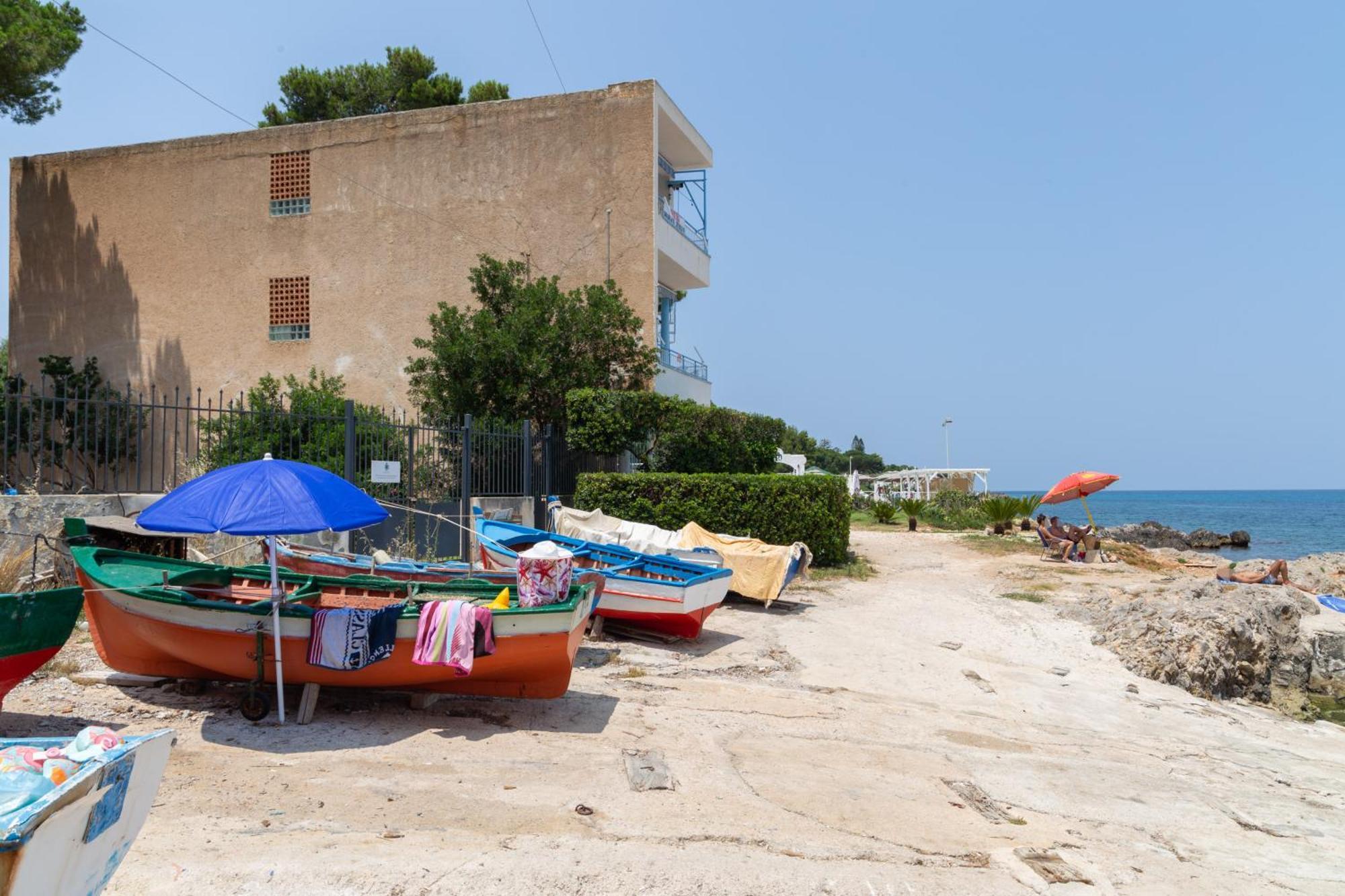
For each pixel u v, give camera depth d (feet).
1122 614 45.88
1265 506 475.31
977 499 120.88
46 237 84.12
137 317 81.35
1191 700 37.70
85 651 29.01
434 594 29.96
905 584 58.39
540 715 26.13
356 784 19.79
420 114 76.89
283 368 78.13
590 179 73.36
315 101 110.63
